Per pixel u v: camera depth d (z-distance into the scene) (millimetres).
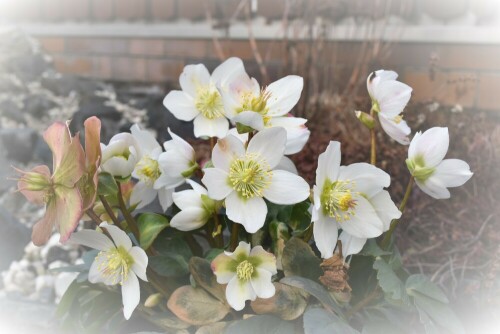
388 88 397
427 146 388
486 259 797
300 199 363
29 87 1884
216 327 371
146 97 1853
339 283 363
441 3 1492
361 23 1468
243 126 367
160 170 426
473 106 1445
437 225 875
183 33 1880
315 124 1102
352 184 376
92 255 467
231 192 370
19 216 1371
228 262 361
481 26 1468
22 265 1128
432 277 763
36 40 2191
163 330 419
